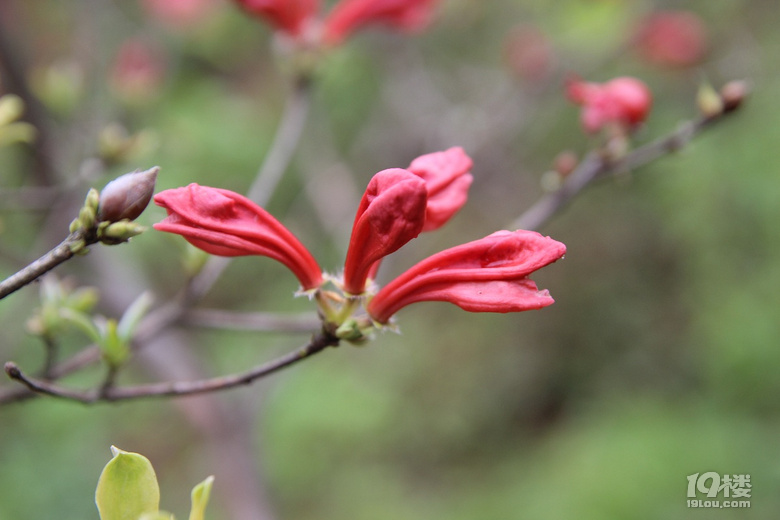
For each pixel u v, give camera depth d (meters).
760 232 7.44
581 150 8.09
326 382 8.03
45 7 5.98
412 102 6.62
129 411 6.99
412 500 8.06
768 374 7.21
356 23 3.54
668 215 8.03
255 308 7.48
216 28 7.08
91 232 1.58
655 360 8.55
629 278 9.15
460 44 7.44
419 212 1.62
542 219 3.18
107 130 3.51
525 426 8.91
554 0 6.58
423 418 8.74
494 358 9.20
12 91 4.18
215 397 4.89
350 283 1.85
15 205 3.70
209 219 1.75
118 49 6.15
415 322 9.49
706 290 7.74
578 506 6.78
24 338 4.98
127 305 4.84
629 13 6.08
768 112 7.35
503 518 7.34
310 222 6.30
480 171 6.17
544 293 1.65
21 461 5.62
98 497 1.47
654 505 6.58
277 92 8.10
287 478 7.79
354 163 6.81
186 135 6.29
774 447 6.82
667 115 7.46
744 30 7.58
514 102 6.20
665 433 7.18
